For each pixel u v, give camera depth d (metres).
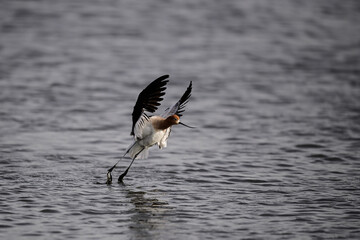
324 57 27.09
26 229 9.87
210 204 11.19
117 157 14.25
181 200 11.38
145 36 30.39
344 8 37.41
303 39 30.39
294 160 14.22
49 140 15.49
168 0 38.75
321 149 15.09
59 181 12.33
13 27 31.14
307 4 38.34
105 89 21.52
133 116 11.34
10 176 12.52
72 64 25.05
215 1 38.69
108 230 9.90
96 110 18.80
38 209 10.72
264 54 27.55
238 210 10.90
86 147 15.00
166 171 13.22
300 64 25.92
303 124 17.58
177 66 25.19
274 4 38.16
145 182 12.44
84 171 13.09
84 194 11.58
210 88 22.00
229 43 29.45
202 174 13.05
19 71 23.62
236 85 22.48
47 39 29.17
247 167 13.62
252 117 18.39
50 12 34.72
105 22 32.94
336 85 22.64
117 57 26.42
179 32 31.30
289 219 10.48
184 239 9.59
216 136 16.34
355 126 17.34
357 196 11.68
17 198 11.22
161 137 11.80
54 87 21.47
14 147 14.73
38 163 13.54
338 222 10.35
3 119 17.36
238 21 33.78
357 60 26.61
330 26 33.16
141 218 10.44
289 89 22.03
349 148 15.20
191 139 16.03
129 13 35.12
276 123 17.70
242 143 15.66
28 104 19.16
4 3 36.44
